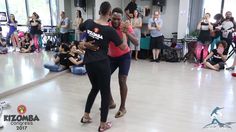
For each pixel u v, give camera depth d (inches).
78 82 189.0
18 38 343.3
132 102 146.6
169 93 163.6
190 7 294.2
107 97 107.3
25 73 203.8
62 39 336.5
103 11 102.2
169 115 128.6
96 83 106.3
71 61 215.5
